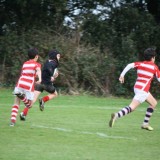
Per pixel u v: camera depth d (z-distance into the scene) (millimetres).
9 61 61938
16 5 65250
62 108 42469
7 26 65750
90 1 67625
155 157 22328
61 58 59438
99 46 64188
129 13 67188
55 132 28500
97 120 34938
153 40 66625
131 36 64625
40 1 63344
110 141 26156
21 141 25219
